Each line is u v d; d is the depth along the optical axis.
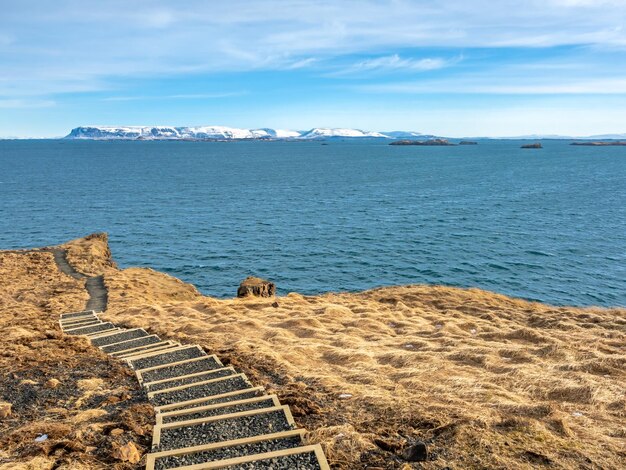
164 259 45.84
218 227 59.69
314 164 173.62
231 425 7.57
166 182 110.62
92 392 9.59
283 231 57.25
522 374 11.22
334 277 40.47
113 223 61.78
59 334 14.55
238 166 163.12
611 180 113.19
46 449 6.77
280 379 10.55
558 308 24.50
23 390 9.62
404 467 6.33
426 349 14.59
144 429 7.58
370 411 8.48
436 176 124.56
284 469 6.12
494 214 67.06
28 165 162.88
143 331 16.19
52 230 57.34
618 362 12.19
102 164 170.38
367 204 76.94
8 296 24.80
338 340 15.41
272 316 19.80
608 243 50.06
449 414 8.21
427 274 40.81
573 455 6.67
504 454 6.64
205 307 22.19
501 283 38.28
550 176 123.88
